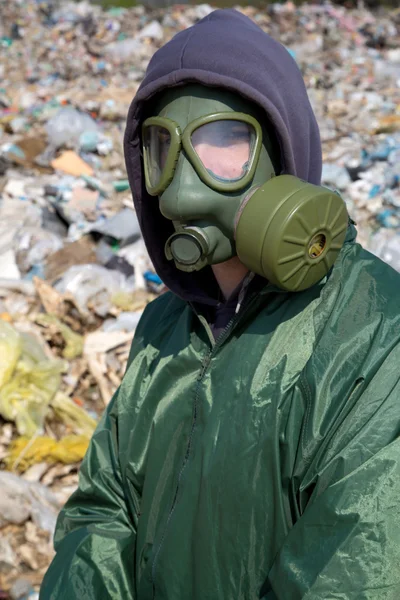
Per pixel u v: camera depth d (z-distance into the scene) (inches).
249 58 58.0
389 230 228.2
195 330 67.2
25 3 545.3
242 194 58.6
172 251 60.1
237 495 56.6
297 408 55.5
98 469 70.7
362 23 516.7
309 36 479.5
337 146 298.5
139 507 68.2
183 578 60.4
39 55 462.0
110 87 408.8
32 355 181.5
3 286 206.5
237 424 57.5
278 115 57.4
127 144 64.0
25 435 164.9
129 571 66.1
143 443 67.2
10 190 271.4
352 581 49.3
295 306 59.4
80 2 573.6
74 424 172.1
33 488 150.5
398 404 52.8
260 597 56.5
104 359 187.9
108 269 221.9
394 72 419.8
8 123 338.0
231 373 59.5
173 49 59.6
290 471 54.9
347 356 55.0
